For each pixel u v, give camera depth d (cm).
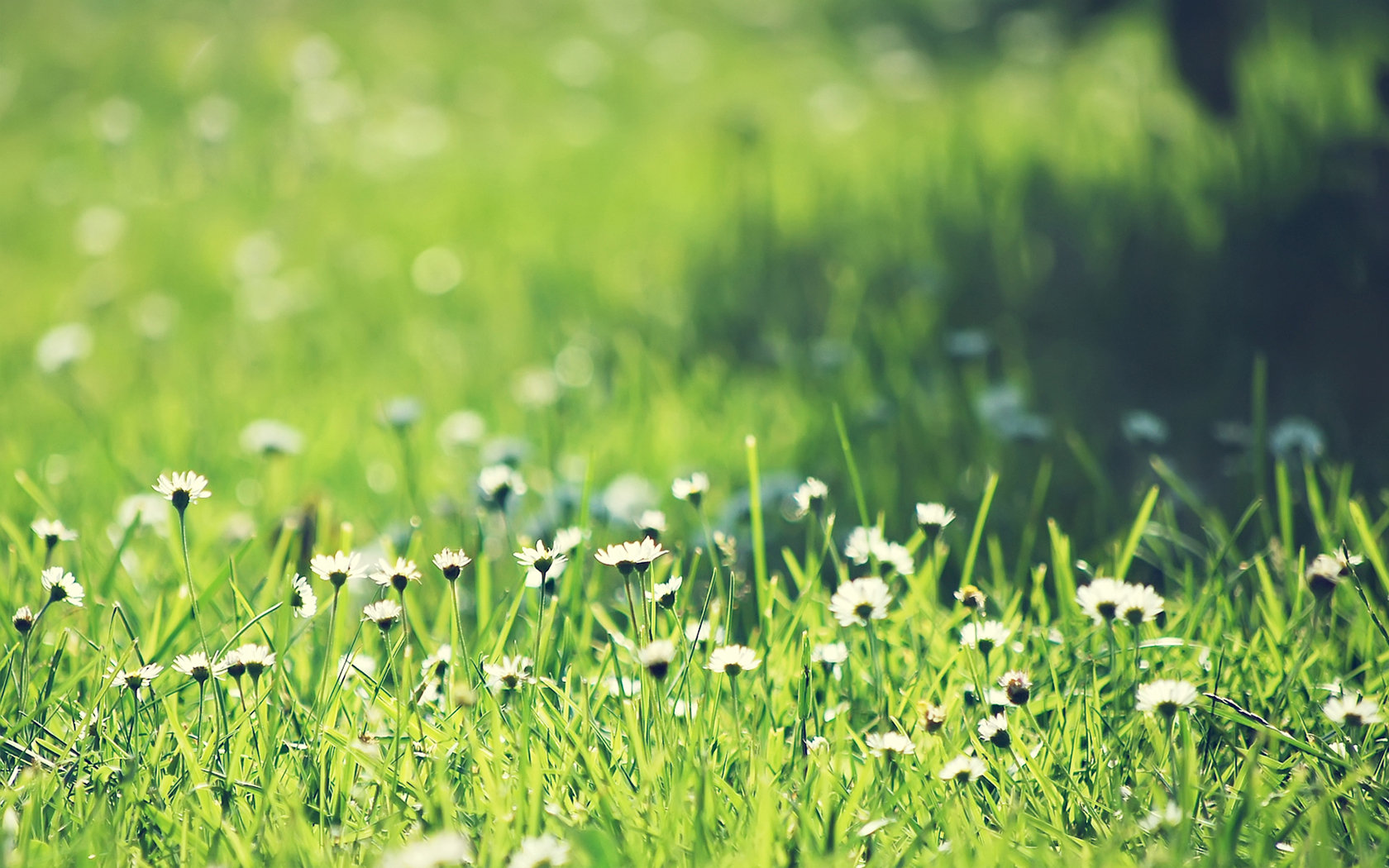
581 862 176
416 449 230
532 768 181
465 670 187
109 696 190
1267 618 193
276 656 188
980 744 183
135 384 287
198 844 179
